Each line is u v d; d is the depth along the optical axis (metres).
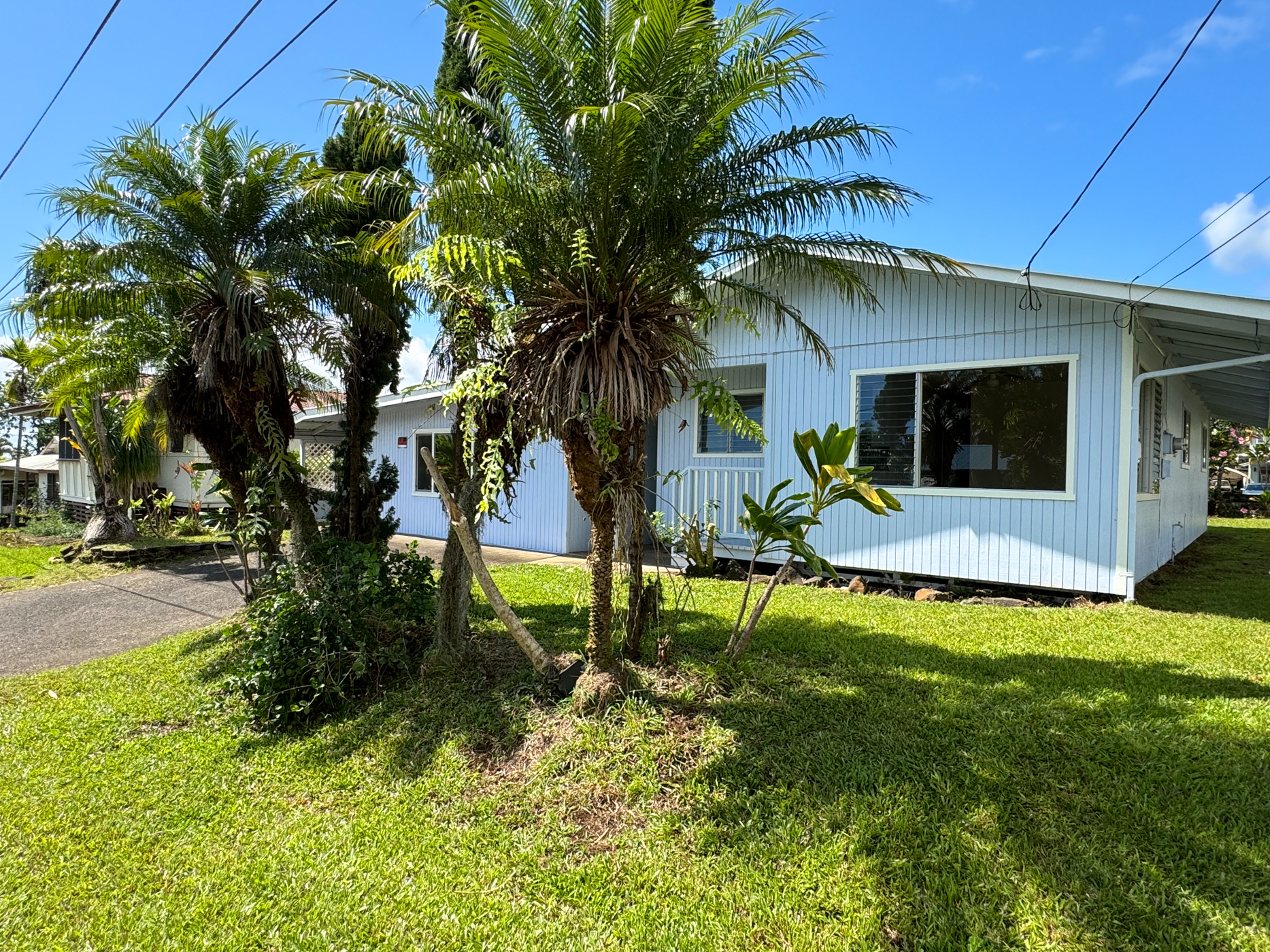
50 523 17.03
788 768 3.31
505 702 4.24
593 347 3.71
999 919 2.33
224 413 6.93
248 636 4.89
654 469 11.91
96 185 6.00
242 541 6.31
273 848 3.02
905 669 4.71
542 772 3.43
